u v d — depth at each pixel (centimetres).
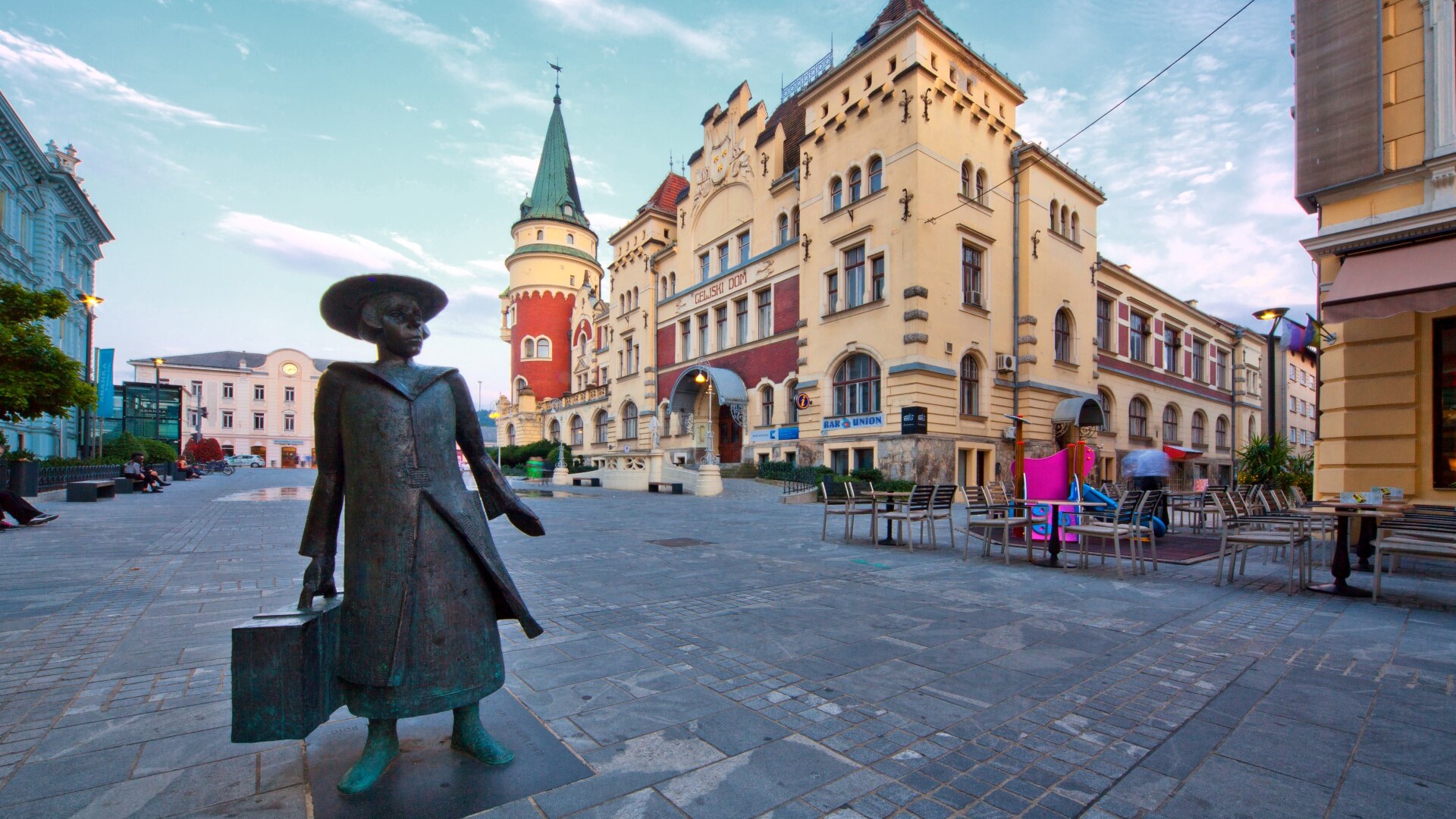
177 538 990
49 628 480
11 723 311
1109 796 250
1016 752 288
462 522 252
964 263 2361
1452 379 814
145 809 233
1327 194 871
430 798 241
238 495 2023
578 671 395
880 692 361
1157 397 3478
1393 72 817
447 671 245
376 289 255
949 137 2275
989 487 927
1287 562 839
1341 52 853
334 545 257
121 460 3094
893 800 246
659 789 252
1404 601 599
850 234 2361
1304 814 236
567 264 5491
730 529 1216
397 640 236
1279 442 1538
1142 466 1156
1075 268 2788
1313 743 295
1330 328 905
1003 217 2492
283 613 236
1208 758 281
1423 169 784
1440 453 821
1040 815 236
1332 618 531
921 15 2170
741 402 2855
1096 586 671
